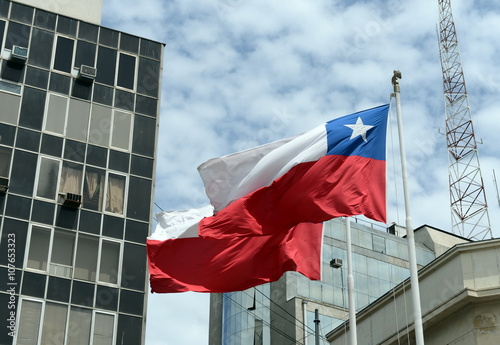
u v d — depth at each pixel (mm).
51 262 41094
